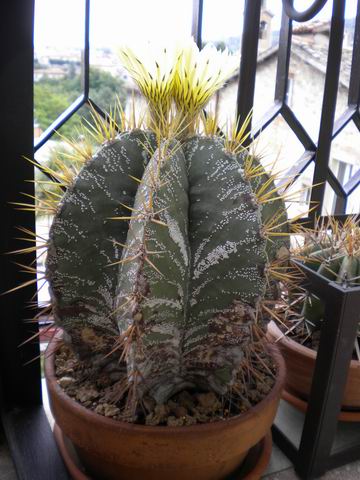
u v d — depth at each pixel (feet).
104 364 1.21
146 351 1.01
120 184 1.06
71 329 1.14
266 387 1.23
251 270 0.99
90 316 1.12
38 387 1.48
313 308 1.48
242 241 0.99
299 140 1.94
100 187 1.04
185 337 1.09
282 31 1.75
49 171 1.13
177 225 0.99
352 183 2.18
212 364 1.12
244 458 1.26
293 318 1.60
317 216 1.84
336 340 1.20
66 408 1.10
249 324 1.03
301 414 1.59
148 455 1.04
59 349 1.35
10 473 1.33
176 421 1.09
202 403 1.17
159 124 1.09
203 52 1.11
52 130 1.51
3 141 1.21
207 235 1.02
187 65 1.06
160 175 0.95
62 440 1.28
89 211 1.04
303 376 1.43
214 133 1.11
